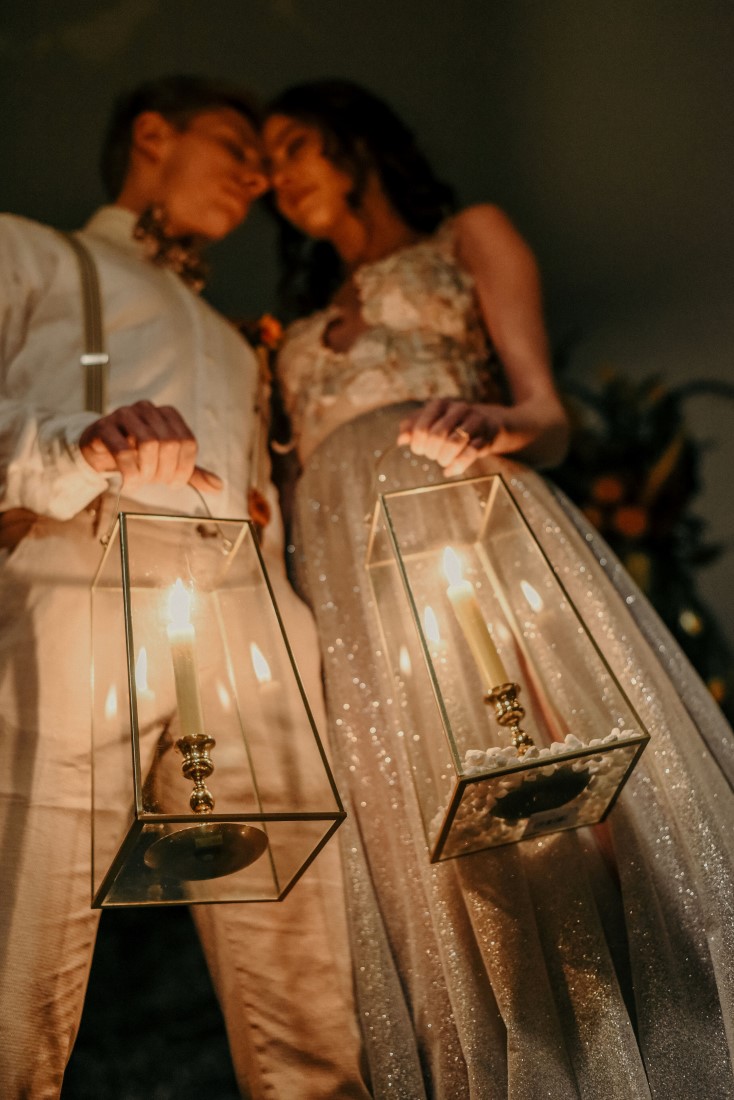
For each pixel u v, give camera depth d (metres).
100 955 1.87
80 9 2.73
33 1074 1.05
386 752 1.39
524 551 1.35
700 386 3.67
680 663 1.48
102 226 1.79
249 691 1.14
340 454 1.69
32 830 1.15
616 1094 1.07
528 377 1.74
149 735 1.05
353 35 2.97
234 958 1.29
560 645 1.30
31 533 1.35
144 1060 1.72
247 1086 1.25
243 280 2.98
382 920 1.28
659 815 1.26
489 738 1.23
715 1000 1.14
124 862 0.99
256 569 1.21
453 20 3.02
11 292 1.52
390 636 1.34
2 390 1.46
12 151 2.80
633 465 2.68
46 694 1.23
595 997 1.14
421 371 1.74
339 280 2.37
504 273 1.87
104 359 1.50
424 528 1.37
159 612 1.14
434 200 2.15
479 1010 1.15
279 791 1.07
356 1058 1.21
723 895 1.18
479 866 1.23
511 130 3.29
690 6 3.06
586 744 1.16
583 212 3.56
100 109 2.80
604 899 1.26
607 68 3.18
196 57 2.88
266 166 2.06
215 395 1.60
